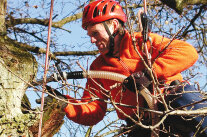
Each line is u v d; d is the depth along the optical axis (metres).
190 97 2.43
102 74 2.61
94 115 2.96
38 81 2.59
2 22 2.84
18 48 2.58
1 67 2.34
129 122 2.75
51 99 2.58
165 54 2.57
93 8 2.76
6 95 2.33
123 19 2.77
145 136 2.64
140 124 2.08
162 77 2.54
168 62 2.53
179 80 2.68
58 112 2.57
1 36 2.64
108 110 4.84
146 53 2.35
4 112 2.30
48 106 2.47
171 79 2.63
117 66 2.69
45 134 2.50
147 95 2.46
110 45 2.72
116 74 2.59
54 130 2.56
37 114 2.40
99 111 2.98
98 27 2.72
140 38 2.63
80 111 2.87
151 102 2.46
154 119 2.48
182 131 2.52
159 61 2.54
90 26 2.76
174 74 2.56
